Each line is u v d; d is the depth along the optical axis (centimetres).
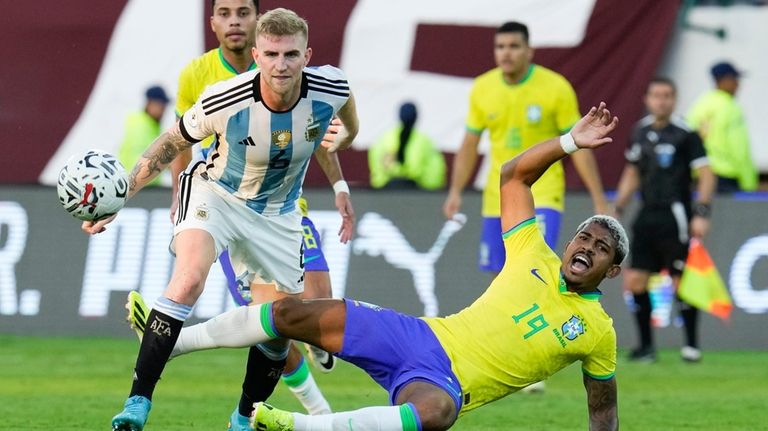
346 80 2406
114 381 3772
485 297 2284
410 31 5822
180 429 2838
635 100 5631
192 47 5941
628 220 4850
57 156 5956
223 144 2381
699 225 4456
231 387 3678
